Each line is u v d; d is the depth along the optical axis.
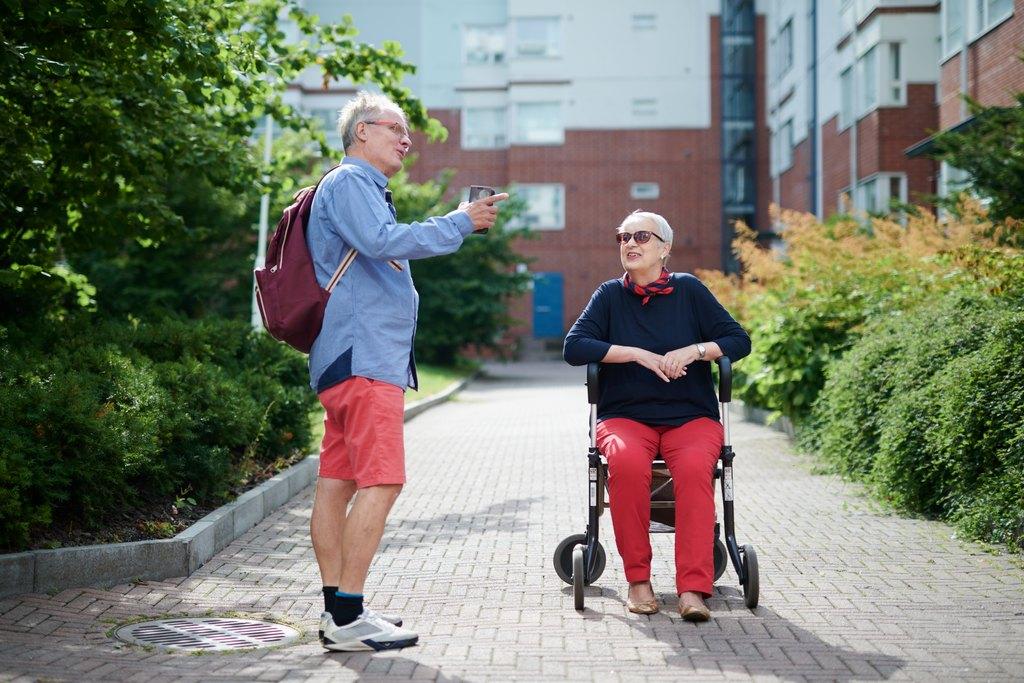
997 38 17.41
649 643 4.65
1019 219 11.16
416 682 4.09
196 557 6.31
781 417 13.39
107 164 9.88
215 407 8.31
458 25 41.22
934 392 7.69
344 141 4.83
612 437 5.33
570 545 5.73
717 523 5.76
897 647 4.54
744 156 39.31
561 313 40.41
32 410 6.16
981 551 6.43
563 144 40.31
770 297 14.69
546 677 4.16
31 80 8.59
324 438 4.86
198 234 11.36
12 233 9.88
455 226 4.65
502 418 16.86
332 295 4.61
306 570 6.34
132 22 7.86
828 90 27.12
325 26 11.40
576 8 40.22
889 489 8.09
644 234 5.59
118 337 9.38
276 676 4.19
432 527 7.66
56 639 4.76
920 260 11.89
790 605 5.29
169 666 4.36
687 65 39.81
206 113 11.32
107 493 6.30
